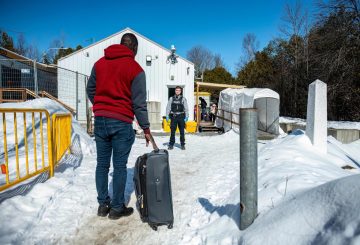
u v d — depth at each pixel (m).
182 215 3.54
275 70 36.41
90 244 2.86
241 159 2.73
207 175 5.43
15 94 15.54
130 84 3.32
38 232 2.96
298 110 29.48
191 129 16.39
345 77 19.92
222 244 2.64
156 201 3.16
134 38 3.57
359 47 19.58
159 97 19.75
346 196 2.01
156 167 3.20
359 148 8.60
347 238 1.74
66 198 3.83
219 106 17.73
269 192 3.30
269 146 7.11
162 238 2.99
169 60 19.64
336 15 20.91
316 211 2.15
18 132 6.75
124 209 3.45
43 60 32.50
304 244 1.99
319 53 22.45
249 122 2.68
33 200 3.53
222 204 3.65
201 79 38.94
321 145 6.23
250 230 2.56
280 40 36.06
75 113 14.59
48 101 9.11
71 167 5.42
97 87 3.41
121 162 3.39
